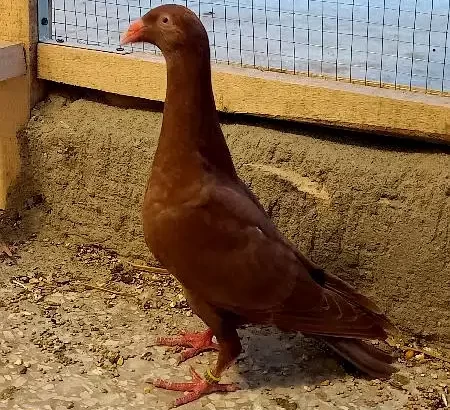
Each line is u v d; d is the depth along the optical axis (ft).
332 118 2.17
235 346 1.91
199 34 1.71
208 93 1.77
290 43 2.58
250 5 2.69
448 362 2.10
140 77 2.38
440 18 2.57
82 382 1.94
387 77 2.28
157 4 2.84
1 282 2.35
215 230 1.77
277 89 2.21
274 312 1.86
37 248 2.54
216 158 1.82
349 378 2.02
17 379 1.94
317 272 2.00
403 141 2.17
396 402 1.93
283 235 2.10
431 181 2.06
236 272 1.79
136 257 2.49
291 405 1.90
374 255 2.15
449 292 2.08
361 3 2.57
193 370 1.99
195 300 1.87
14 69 2.47
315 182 2.19
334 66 2.37
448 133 2.03
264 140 2.26
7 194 2.66
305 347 2.14
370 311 1.98
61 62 2.48
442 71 2.35
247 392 1.95
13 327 2.14
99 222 2.52
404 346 2.16
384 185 2.10
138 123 2.44
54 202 2.58
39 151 2.55
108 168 2.45
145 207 1.82
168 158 1.78
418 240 2.08
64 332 2.14
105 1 2.75
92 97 2.56
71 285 2.37
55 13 2.71
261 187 2.25
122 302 2.30
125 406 1.87
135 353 2.07
